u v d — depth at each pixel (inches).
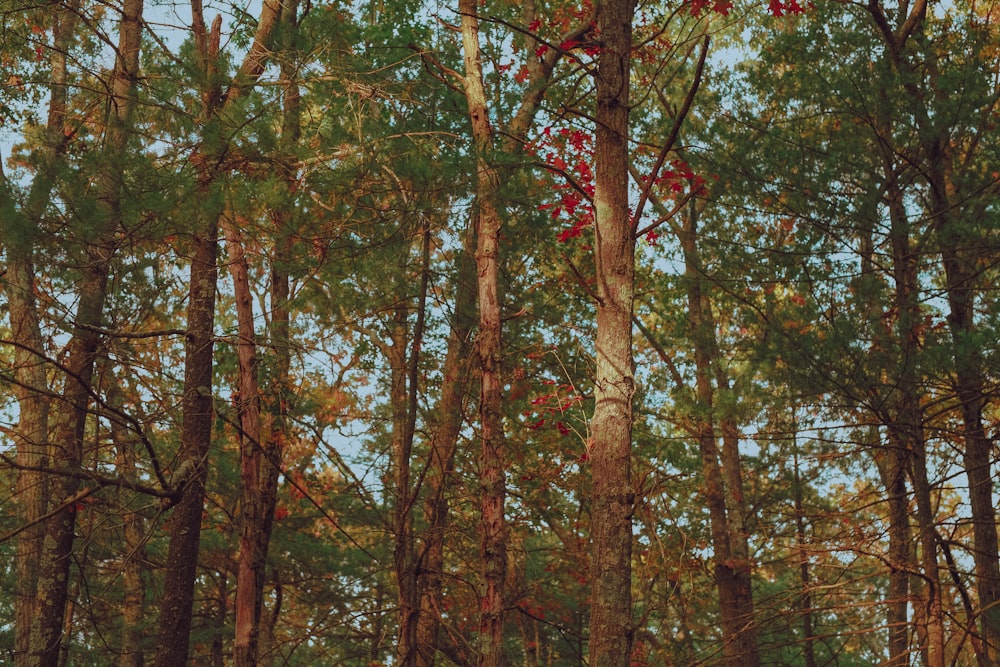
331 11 416.2
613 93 307.4
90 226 314.5
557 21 623.5
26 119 518.6
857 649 861.2
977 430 491.8
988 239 457.7
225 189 345.4
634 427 680.4
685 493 697.0
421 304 522.3
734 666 617.3
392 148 377.7
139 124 374.0
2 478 534.6
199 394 441.1
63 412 436.1
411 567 481.7
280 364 510.3
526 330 601.3
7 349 526.6
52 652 459.5
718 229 584.4
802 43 536.4
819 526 595.8
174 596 433.7
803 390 474.9
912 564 430.9
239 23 461.7
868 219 479.8
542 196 443.5
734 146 520.1
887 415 465.7
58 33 496.7
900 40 549.0
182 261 488.1
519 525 628.1
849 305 480.4
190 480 328.8
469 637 688.4
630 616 269.1
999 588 488.1
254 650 474.9
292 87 404.8
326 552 729.0
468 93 433.4
